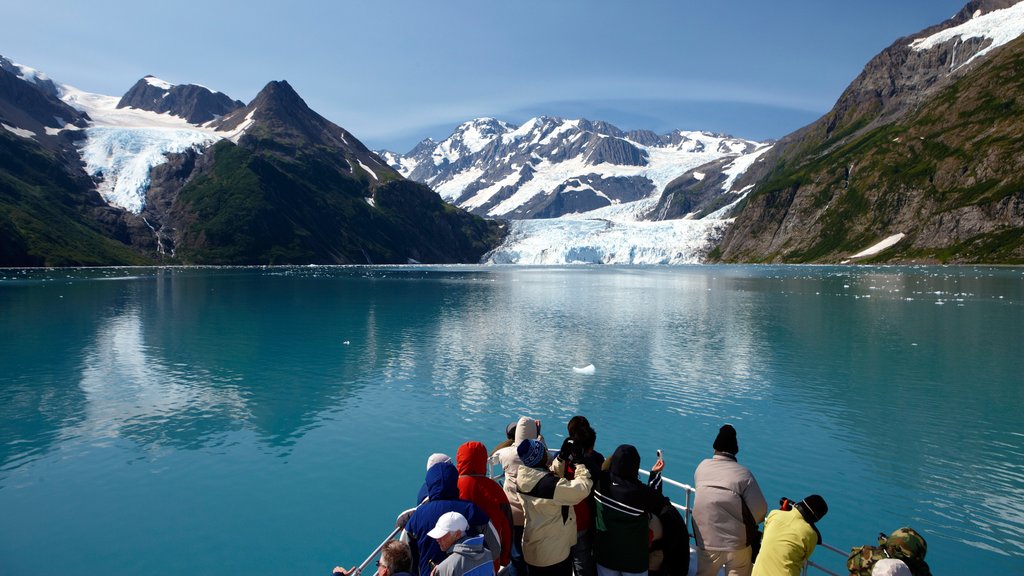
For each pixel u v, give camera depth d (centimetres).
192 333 4975
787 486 1895
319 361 3825
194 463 2089
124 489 1877
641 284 12038
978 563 1448
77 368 3578
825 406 2798
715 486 989
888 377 3384
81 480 1944
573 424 1012
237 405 2797
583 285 11756
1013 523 1652
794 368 3638
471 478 959
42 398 2902
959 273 13800
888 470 2016
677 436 2384
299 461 2108
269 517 1695
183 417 2609
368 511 1736
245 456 2155
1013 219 17650
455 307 7281
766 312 6656
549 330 5256
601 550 957
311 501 1798
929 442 2292
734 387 3164
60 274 13700
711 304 7600
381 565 827
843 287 10188
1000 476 1967
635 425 2522
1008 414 2661
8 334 4853
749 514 969
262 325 5503
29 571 1427
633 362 3825
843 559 1487
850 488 1880
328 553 1513
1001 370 3566
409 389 3108
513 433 1219
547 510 949
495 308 7181
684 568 963
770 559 911
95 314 6188
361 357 3959
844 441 2308
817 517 923
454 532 836
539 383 3241
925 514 1706
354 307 7194
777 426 2500
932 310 6606
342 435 2381
